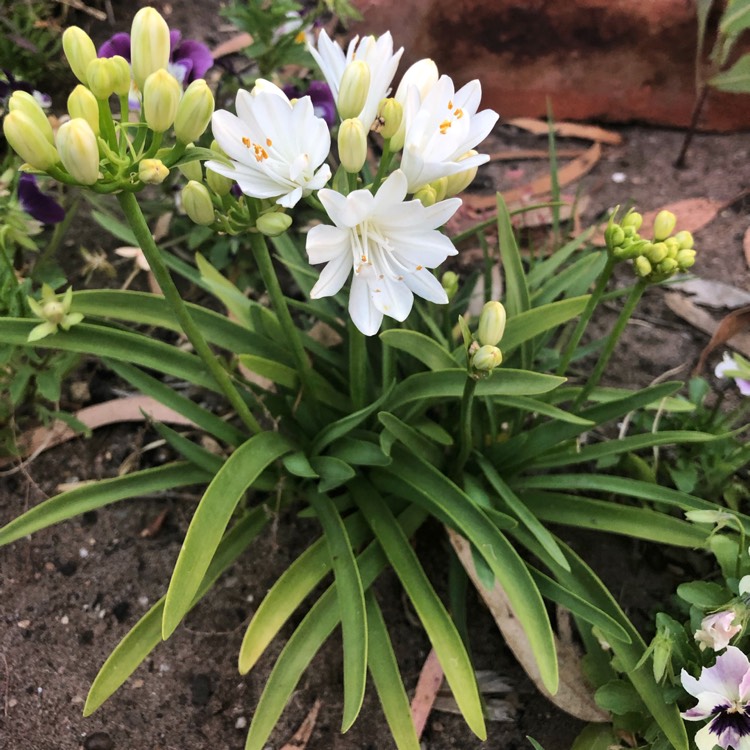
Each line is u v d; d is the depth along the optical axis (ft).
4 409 1.37
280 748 1.20
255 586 1.32
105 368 1.54
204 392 1.52
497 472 1.26
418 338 1.07
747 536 1.11
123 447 1.47
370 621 1.14
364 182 1.36
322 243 0.82
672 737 1.02
